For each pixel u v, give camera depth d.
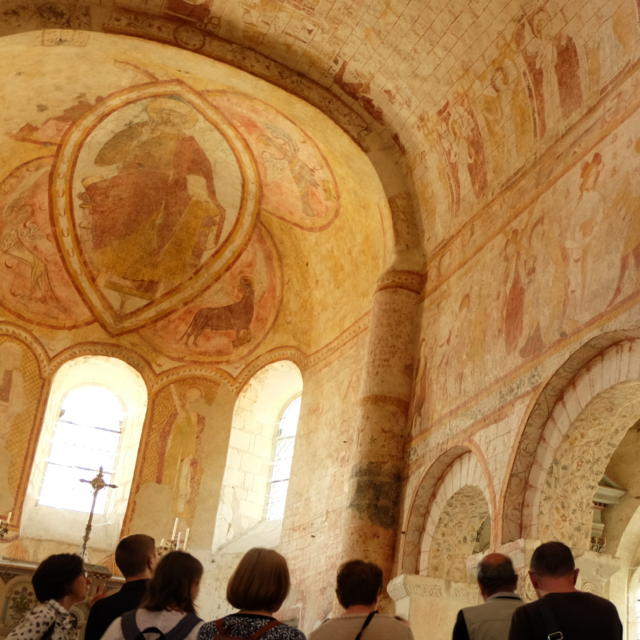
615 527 16.23
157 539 18.75
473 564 12.04
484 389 13.02
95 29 15.63
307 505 17.20
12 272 19.31
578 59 12.46
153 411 19.58
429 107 15.38
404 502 14.39
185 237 20.08
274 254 19.73
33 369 19.27
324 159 17.34
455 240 14.95
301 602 16.23
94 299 19.88
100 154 18.91
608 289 10.84
